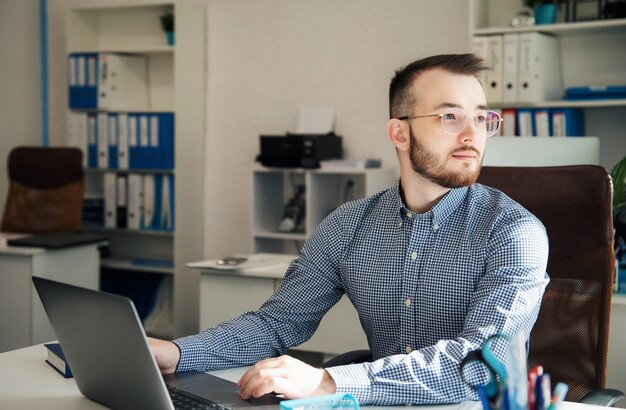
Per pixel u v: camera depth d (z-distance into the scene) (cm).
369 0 471
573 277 192
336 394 133
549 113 393
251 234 477
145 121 515
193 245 524
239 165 518
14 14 564
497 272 159
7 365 174
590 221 192
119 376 137
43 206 481
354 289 184
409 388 145
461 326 169
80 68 534
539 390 108
